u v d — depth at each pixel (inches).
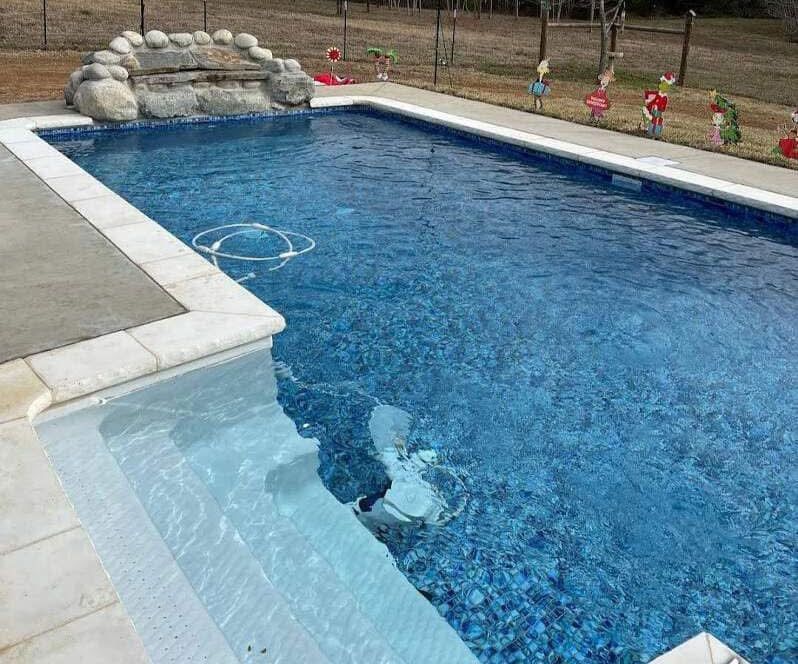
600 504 131.6
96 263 175.2
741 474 141.3
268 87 419.5
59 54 550.6
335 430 146.5
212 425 142.3
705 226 275.0
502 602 110.3
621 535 124.9
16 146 285.3
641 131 381.7
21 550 91.4
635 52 813.2
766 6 1289.4
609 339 188.9
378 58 544.1
